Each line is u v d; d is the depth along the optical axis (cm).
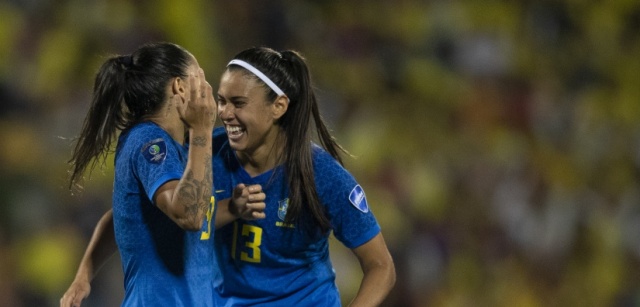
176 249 1179
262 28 3616
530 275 3581
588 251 3791
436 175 3606
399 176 3484
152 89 1188
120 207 1180
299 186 1271
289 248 1302
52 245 2809
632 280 3841
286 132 1287
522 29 4353
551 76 4272
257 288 1313
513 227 3644
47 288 2767
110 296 2714
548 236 3725
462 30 4144
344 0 3947
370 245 1312
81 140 1233
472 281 3394
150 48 1210
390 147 3578
